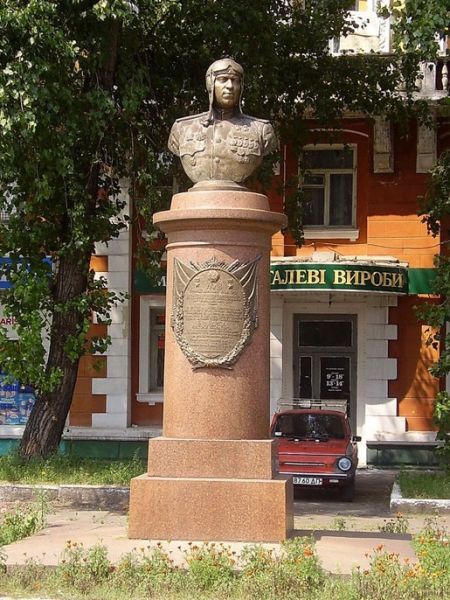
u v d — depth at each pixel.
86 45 14.21
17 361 15.13
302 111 17.66
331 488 15.66
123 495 13.57
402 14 14.27
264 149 9.66
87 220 15.17
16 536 9.78
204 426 9.19
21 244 15.22
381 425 20.33
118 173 16.31
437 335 16.94
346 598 7.05
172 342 9.42
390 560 7.70
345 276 19.19
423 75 18.33
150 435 20.45
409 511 13.48
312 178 21.03
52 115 13.44
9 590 7.59
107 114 14.13
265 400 9.39
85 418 20.84
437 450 16.16
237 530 8.80
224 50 16.05
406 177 20.47
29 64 12.99
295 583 7.41
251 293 9.37
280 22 17.05
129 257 20.92
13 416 21.22
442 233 20.25
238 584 7.44
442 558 7.74
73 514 12.65
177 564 7.96
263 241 9.50
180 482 8.93
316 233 20.84
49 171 13.98
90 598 7.33
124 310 20.81
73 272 15.60
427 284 20.20
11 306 15.35
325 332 21.02
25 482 14.23
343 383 20.92
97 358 20.83
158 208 15.71
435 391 20.27
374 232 20.55
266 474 8.96
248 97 16.25
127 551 8.45
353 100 17.80
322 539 9.29
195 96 16.45
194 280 9.34
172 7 14.22
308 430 16.80
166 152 16.31
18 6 13.07
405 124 18.30
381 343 20.42
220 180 9.59
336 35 17.34
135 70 15.08
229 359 9.22
